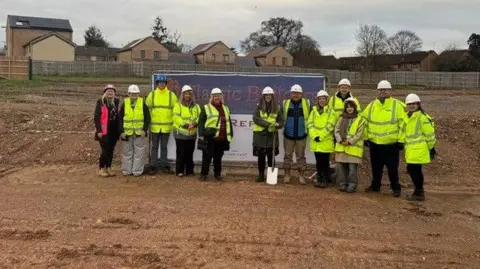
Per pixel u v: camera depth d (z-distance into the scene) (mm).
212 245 6863
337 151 10148
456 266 6453
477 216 8961
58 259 6301
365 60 67938
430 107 24531
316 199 9438
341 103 10328
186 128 10961
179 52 98312
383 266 6348
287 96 11758
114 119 11086
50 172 11461
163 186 10258
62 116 17078
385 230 7781
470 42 78062
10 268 6008
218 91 10727
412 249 6996
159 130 11344
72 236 7145
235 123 11875
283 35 104312
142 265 6156
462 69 73250
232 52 88188
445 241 7426
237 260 6379
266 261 6367
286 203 9078
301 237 7266
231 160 11906
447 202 9953
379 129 10023
